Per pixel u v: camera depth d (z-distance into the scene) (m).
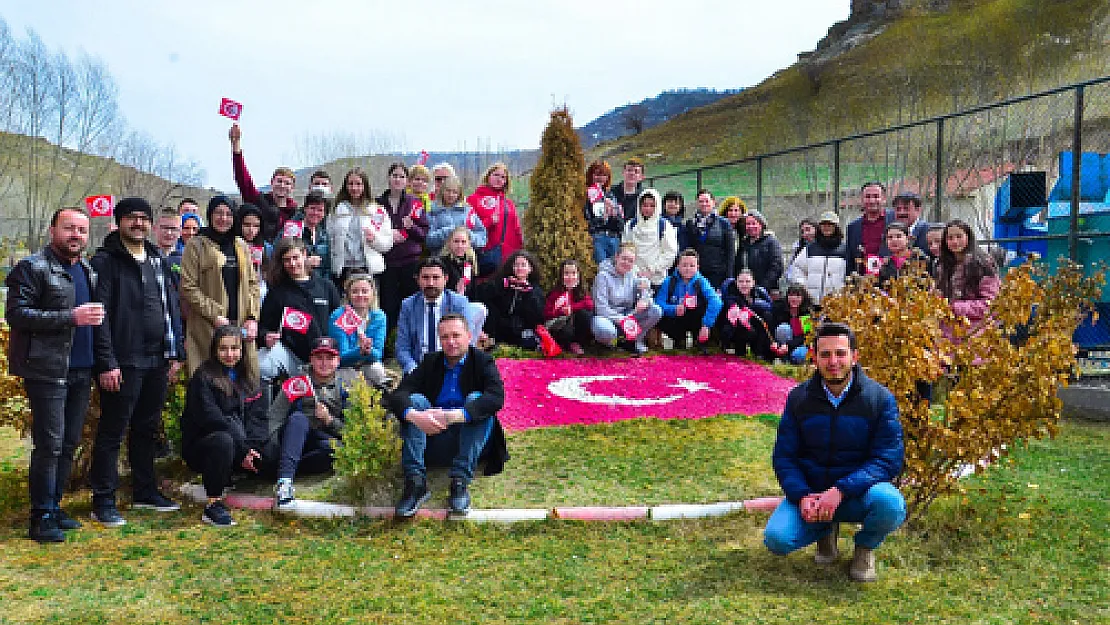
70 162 34.56
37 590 4.32
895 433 4.53
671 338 10.42
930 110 34.34
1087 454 6.59
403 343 7.21
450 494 5.53
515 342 9.90
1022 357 5.08
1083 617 3.96
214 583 4.45
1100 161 8.84
